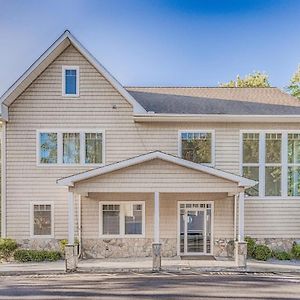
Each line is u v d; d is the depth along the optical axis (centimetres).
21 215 1623
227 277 1267
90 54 1614
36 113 1638
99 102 1650
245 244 1412
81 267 1417
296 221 1650
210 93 1941
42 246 1623
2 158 1623
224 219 1647
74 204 1622
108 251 1628
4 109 1578
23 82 1573
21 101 1636
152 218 1641
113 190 1412
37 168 1631
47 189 1631
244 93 1948
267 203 1648
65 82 1648
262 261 1530
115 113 1652
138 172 1418
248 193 1653
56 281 1220
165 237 1638
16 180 1627
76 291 1080
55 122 1641
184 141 1662
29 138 1634
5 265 1473
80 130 1642
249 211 1645
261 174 1656
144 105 1725
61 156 1636
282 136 1664
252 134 1670
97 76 1655
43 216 1634
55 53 1609
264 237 1641
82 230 1628
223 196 1647
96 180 1415
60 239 1628
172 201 1644
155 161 1420
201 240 1647
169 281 1207
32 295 1040
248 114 1631
